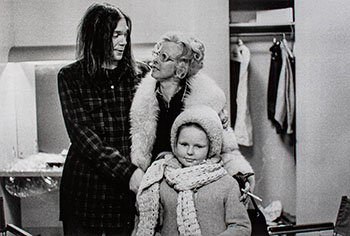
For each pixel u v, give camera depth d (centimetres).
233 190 153
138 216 165
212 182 153
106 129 169
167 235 155
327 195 183
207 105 166
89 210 173
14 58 174
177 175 154
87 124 170
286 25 179
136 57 169
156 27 169
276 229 159
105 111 169
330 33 179
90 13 171
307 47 178
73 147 173
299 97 180
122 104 169
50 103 181
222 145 167
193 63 169
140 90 168
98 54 170
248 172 167
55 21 172
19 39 174
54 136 181
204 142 156
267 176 182
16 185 182
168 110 166
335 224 176
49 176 181
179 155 158
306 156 182
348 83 180
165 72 167
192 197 152
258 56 180
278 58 177
